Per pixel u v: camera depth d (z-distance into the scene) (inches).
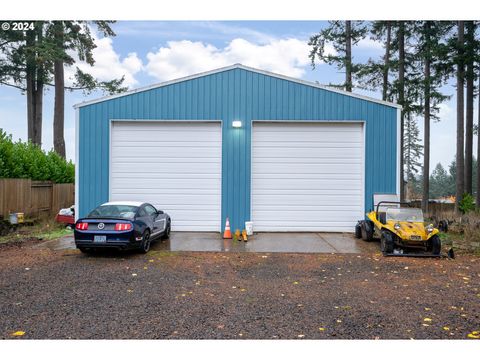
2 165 557.9
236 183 500.4
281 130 510.9
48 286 244.2
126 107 499.8
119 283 253.0
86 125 499.2
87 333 167.9
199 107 500.7
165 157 508.4
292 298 222.1
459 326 179.0
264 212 510.0
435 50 872.9
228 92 500.7
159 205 507.5
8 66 1114.7
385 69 1031.0
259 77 502.3
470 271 296.0
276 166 510.6
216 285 250.7
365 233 431.8
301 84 502.6
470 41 862.5
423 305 210.1
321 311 199.2
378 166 502.3
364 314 194.7
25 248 379.2
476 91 957.2
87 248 336.2
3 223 484.4
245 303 211.6
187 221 506.6
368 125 502.9
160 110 499.8
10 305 205.3
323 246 402.9
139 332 169.2
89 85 1081.4
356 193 510.3
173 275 277.1
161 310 198.7
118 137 506.3
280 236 472.4
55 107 984.3
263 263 322.7
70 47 953.5
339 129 510.9
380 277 276.4
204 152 508.4
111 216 348.2
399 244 360.8
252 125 504.4
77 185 498.0
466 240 442.9
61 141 986.1
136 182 507.2
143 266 305.6
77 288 239.8
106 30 949.8
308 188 510.3
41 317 187.3
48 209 654.5
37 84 1214.3
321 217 510.0
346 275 282.4
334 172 510.6
